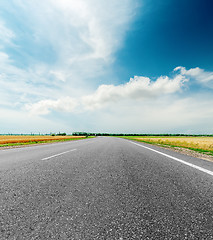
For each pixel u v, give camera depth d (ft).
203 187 8.14
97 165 13.84
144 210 5.59
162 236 4.13
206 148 34.32
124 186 8.23
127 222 4.80
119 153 22.59
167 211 5.53
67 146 35.47
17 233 4.24
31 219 4.95
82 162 15.23
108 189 7.77
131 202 6.26
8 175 10.30
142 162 15.46
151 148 31.12
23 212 5.38
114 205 5.98
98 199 6.53
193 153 24.14
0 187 7.94
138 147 33.37
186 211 5.54
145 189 7.79
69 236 4.13
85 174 10.69
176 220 4.94
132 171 11.67
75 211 5.48
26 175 10.32
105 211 5.49
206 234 4.24
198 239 4.02
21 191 7.39
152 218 5.05
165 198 6.68
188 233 4.27
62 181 9.03
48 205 5.93
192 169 12.38
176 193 7.28
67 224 4.69
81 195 6.95
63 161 15.69
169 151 25.86
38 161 15.58
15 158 17.48
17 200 6.36
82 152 23.45
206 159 17.94
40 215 5.19
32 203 6.09
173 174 10.80
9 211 5.45
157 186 8.27
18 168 12.41
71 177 9.91
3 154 21.16
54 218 5.02
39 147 33.06
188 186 8.29
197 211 5.56
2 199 6.46
